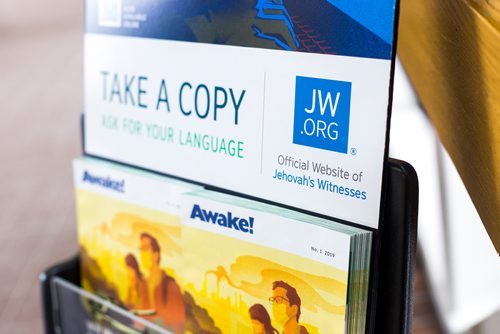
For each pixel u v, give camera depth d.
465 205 1.57
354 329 0.60
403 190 0.58
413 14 0.71
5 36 6.69
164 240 0.78
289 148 0.64
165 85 0.75
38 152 3.53
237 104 0.68
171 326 0.80
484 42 0.51
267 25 0.64
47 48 6.14
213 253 0.69
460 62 0.57
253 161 0.68
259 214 0.64
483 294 1.45
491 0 0.50
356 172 0.59
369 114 0.58
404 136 1.98
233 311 0.69
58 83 4.93
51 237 2.58
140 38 0.77
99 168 0.84
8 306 2.10
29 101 4.46
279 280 0.64
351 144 0.59
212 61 0.69
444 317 1.79
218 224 0.68
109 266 0.86
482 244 1.44
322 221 0.61
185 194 0.71
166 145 0.77
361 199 0.59
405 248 0.59
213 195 0.70
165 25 0.74
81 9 7.94
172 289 0.79
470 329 1.48
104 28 0.81
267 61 0.65
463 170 0.60
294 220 0.62
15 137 3.76
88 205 0.87
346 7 0.58
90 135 0.87
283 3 0.62
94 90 0.84
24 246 2.51
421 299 1.97
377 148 0.58
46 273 0.90
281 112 0.64
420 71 0.70
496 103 0.49
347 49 0.58
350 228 0.60
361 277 0.59
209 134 0.71
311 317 0.62
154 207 0.78
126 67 0.80
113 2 0.79
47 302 0.91
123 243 0.83
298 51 0.62
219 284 0.70
